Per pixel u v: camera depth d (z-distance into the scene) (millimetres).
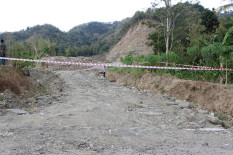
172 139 4699
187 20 20656
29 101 7680
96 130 5086
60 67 29781
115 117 6453
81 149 3863
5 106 6801
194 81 9648
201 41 11438
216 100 7945
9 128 4938
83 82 15883
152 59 13383
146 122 6105
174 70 12414
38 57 19266
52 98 8906
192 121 6395
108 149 3932
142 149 4004
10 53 12328
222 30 17500
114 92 11555
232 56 8938
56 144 4039
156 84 11797
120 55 54281
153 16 19922
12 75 8391
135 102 8914
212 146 4289
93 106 7680
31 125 5234
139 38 56938
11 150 3656
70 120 5828
